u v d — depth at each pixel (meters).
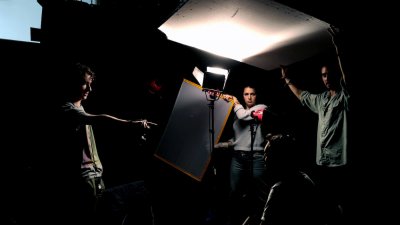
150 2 4.49
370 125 3.06
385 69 2.99
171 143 4.72
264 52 4.36
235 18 3.39
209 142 4.76
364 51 2.98
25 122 4.09
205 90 4.26
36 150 3.74
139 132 4.90
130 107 4.97
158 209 4.92
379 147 3.08
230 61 5.64
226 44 4.20
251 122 4.22
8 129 4.03
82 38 4.59
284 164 2.06
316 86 4.50
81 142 2.90
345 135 3.11
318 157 3.46
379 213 3.11
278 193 1.99
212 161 5.03
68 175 2.82
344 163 3.13
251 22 3.43
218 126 4.76
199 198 5.17
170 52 5.27
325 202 1.98
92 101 4.75
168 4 3.52
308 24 3.27
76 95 3.10
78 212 2.82
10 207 3.42
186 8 3.20
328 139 3.30
